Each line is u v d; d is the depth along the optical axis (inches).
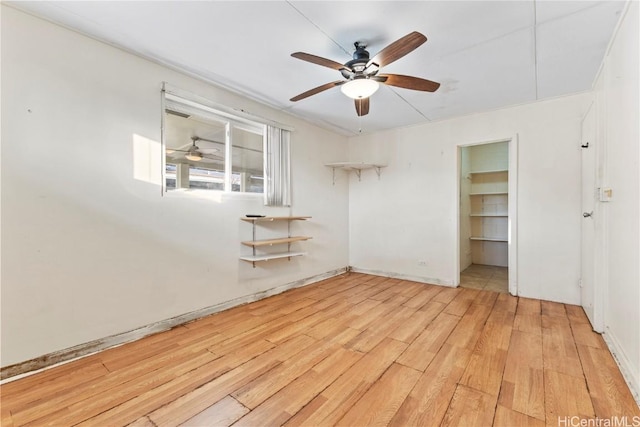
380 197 190.7
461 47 92.3
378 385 71.0
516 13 76.4
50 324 80.5
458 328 104.4
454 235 161.8
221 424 58.5
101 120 90.4
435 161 167.9
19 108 76.2
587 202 115.1
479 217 226.5
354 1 72.5
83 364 81.0
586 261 115.5
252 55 98.6
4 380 72.7
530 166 138.6
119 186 94.1
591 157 109.3
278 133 150.2
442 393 67.6
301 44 92.0
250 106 136.4
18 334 75.5
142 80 100.0
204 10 76.0
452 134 161.6
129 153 96.5
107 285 91.3
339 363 81.3
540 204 136.3
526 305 128.8
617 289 81.9
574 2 72.1
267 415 61.1
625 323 74.9
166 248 106.2
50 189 80.9
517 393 67.1
